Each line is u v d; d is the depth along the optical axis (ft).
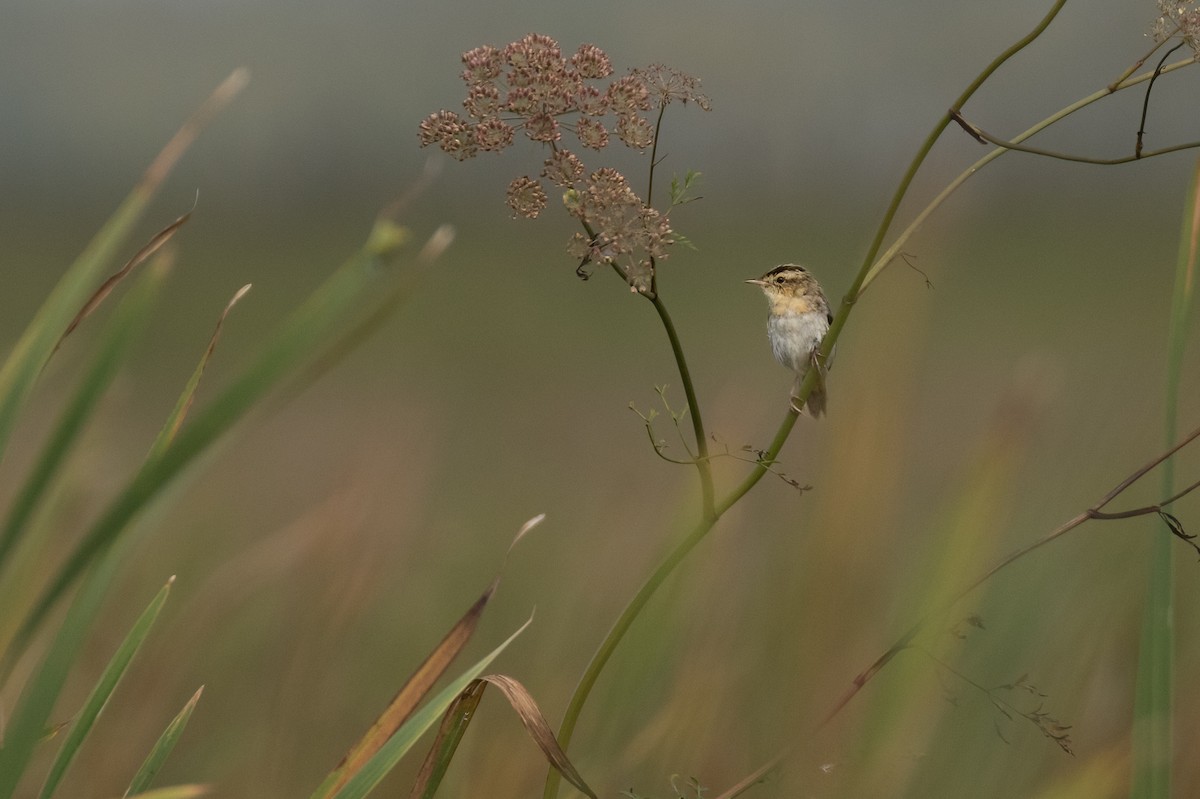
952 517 19.61
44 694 10.46
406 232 9.79
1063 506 24.17
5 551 10.02
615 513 31.58
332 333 10.40
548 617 29.86
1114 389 30.68
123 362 10.43
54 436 10.15
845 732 19.72
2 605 12.45
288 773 24.11
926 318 22.85
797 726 20.39
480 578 32.73
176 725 13.67
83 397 10.23
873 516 22.07
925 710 19.44
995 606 21.07
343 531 27.30
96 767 22.63
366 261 9.72
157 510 10.71
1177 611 24.16
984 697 19.86
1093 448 25.95
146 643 24.64
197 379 11.44
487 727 23.95
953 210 22.66
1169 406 13.70
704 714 21.22
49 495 13.20
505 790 20.35
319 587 26.58
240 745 24.81
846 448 22.33
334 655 25.75
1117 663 21.70
